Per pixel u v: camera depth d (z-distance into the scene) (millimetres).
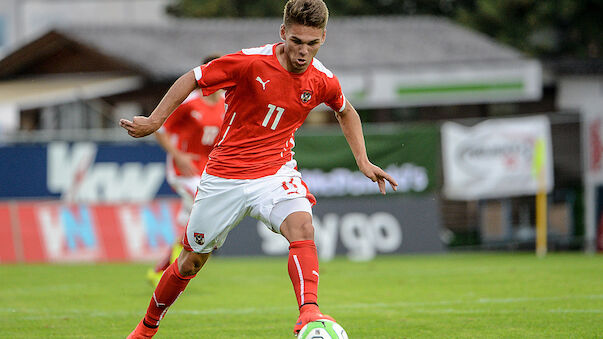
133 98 69312
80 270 39406
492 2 104875
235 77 15078
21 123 76250
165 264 29891
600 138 53281
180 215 30219
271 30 82375
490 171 49531
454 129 49125
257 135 15391
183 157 28984
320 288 30234
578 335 18812
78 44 69062
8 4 119750
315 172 47531
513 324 20562
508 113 72125
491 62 70250
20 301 26797
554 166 51938
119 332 20109
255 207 15375
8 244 44250
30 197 44562
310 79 15305
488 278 33438
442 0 117688
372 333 19500
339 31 81875
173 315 22969
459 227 50625
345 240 47344
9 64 72750
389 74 66875
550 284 30562
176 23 81750
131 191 45469
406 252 48094
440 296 27234
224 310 24078
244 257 46688
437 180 48969
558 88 73375
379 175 16297
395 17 116562
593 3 100062
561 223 52094
